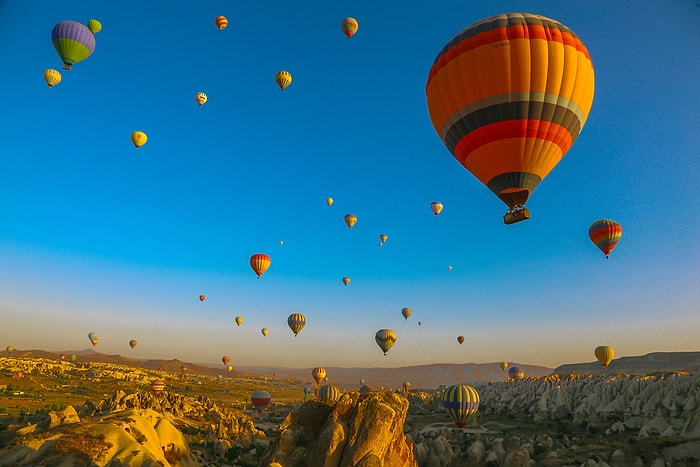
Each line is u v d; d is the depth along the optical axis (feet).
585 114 100.48
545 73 93.30
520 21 96.58
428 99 108.99
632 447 220.43
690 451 205.77
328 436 83.71
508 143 96.73
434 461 215.10
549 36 94.94
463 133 101.96
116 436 155.12
